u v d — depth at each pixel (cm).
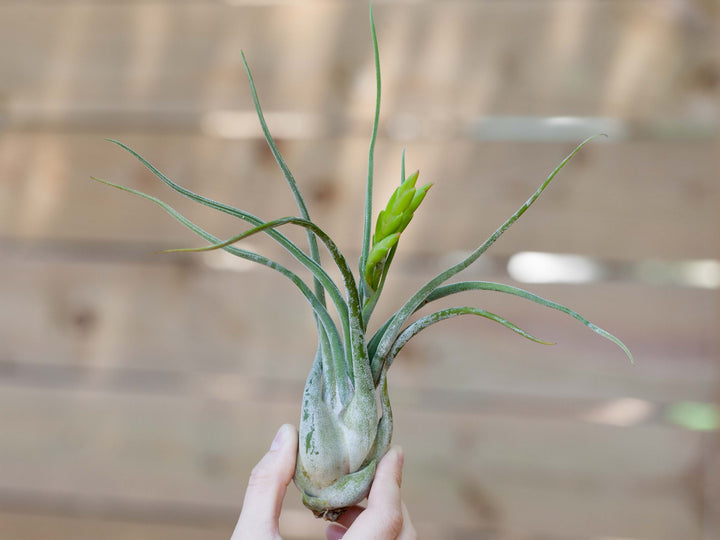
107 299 68
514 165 64
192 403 68
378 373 29
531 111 63
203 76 66
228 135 66
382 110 65
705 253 62
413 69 64
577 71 63
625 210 63
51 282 69
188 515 69
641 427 64
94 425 69
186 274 68
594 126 63
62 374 70
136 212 67
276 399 67
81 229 68
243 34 66
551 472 65
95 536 71
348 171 65
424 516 67
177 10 66
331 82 65
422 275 65
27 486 70
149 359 68
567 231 64
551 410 65
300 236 66
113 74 67
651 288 63
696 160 62
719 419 63
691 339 63
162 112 67
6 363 70
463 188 64
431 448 66
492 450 66
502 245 64
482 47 64
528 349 65
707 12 61
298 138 66
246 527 30
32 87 68
